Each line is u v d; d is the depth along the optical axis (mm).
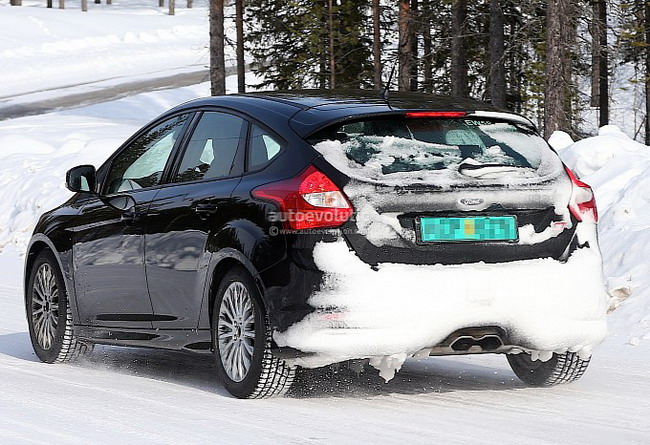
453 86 47875
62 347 11250
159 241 9836
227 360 9070
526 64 46094
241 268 8859
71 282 11094
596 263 8898
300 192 8453
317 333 8258
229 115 9672
